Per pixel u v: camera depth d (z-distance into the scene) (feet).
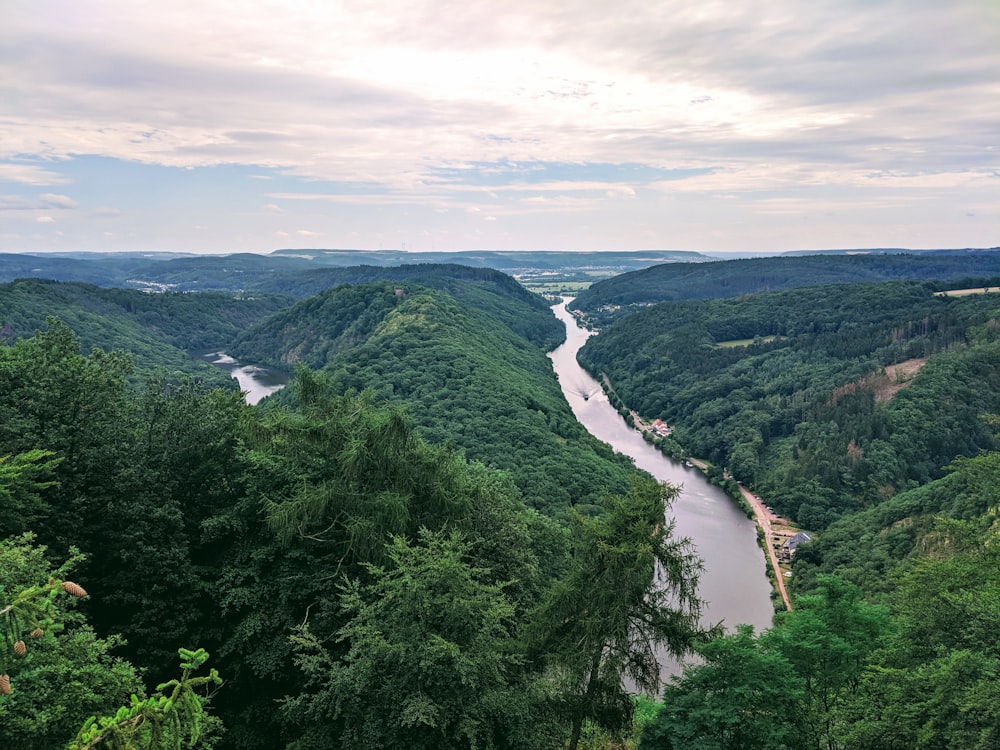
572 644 71.67
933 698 64.34
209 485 95.55
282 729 77.97
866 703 72.74
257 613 81.00
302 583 84.28
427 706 59.98
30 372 85.10
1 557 50.75
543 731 74.18
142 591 80.38
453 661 62.39
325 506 84.64
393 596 65.82
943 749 63.87
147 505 82.28
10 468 64.75
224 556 88.79
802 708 73.15
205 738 64.08
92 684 53.42
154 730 26.71
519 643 73.61
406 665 63.26
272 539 87.92
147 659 77.56
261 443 92.53
